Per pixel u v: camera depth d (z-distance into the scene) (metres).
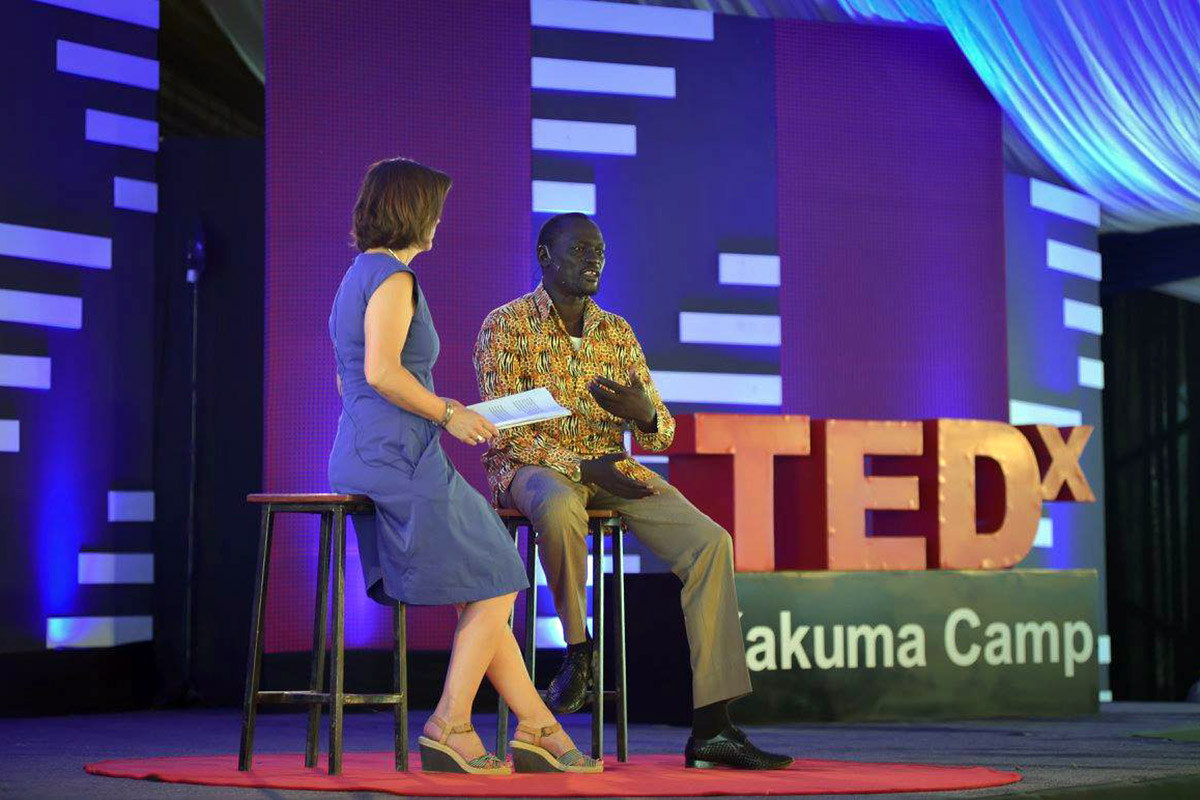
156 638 9.30
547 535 4.66
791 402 9.32
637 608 7.38
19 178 8.48
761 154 9.38
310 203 8.62
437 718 4.35
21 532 8.44
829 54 9.55
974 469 8.05
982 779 4.39
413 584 4.22
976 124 9.77
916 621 7.70
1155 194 10.38
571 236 4.98
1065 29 8.62
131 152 9.13
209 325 9.45
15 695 8.29
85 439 8.82
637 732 6.80
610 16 9.16
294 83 8.64
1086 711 8.09
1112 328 12.84
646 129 9.19
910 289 9.59
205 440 9.40
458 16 8.90
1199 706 9.33
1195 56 8.27
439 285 8.74
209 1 10.18
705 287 9.22
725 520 7.51
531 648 4.83
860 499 7.75
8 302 8.40
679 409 9.12
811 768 4.75
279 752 5.71
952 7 9.06
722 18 9.37
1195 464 12.71
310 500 4.27
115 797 3.74
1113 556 12.83
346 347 4.35
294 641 8.52
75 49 8.83
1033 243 10.51
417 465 4.24
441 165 8.83
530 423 4.89
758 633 7.36
